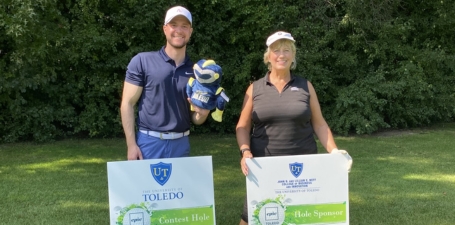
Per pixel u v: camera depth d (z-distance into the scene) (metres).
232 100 9.06
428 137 8.71
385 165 6.23
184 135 2.98
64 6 8.14
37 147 7.54
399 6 10.10
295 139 2.95
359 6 8.83
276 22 8.99
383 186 5.19
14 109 7.76
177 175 2.71
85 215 4.20
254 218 2.84
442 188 5.11
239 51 9.05
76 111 8.70
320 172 2.85
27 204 4.50
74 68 8.28
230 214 4.25
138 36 8.30
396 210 4.37
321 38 9.16
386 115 9.82
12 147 7.54
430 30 10.02
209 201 2.76
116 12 8.24
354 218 4.16
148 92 2.85
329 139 3.03
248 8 8.62
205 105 2.80
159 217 2.71
